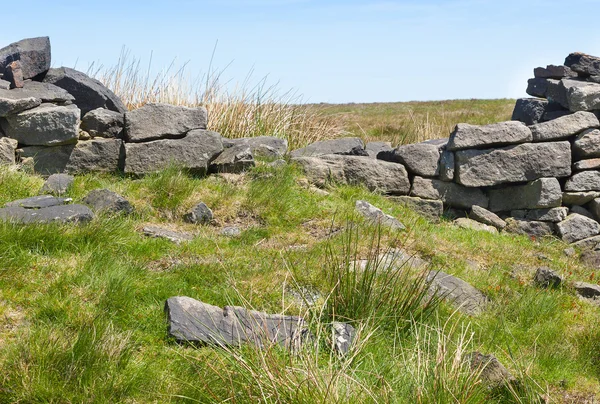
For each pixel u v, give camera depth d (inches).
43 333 176.4
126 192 299.9
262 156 354.6
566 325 242.2
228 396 163.2
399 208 343.9
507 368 205.0
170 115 338.0
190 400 163.2
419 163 361.7
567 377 207.3
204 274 230.7
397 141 504.4
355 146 388.2
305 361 168.4
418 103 1224.8
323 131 468.4
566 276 292.4
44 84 350.6
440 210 357.1
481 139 357.7
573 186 363.6
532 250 332.2
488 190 368.5
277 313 210.8
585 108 371.2
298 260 248.7
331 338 193.3
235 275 230.4
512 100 1168.8
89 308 194.5
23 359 165.2
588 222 355.3
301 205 312.3
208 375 170.6
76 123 319.9
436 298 220.5
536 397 185.8
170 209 295.1
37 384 157.8
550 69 407.8
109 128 335.3
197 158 329.7
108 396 160.2
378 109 1093.8
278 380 156.8
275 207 303.0
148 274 224.4
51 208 255.0
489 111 970.1
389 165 360.5
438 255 283.6
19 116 318.3
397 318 210.5
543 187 356.8
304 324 199.8
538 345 224.5
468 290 255.9
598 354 222.1
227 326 195.2
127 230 257.4
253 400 155.8
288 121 450.0
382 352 192.7
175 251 250.2
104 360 168.9
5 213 245.4
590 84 381.1
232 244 266.7
